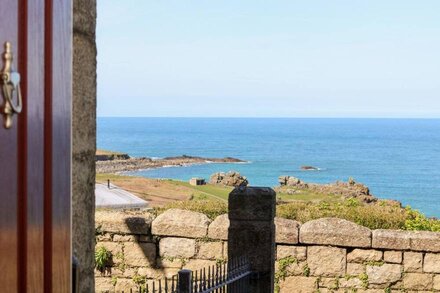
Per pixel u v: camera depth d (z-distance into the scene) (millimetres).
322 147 176000
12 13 2199
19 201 2270
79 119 3414
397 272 12961
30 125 2340
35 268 2396
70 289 2750
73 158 3342
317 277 13133
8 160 2186
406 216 14164
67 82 2701
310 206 15289
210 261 13305
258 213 10062
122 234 13555
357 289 13047
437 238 12820
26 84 2301
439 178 103500
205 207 14797
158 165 109500
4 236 2166
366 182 97688
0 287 2137
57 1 2582
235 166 116062
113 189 18922
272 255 10219
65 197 2674
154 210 15156
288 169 113500
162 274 13445
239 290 9352
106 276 13625
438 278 12859
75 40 3355
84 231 3479
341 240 13023
